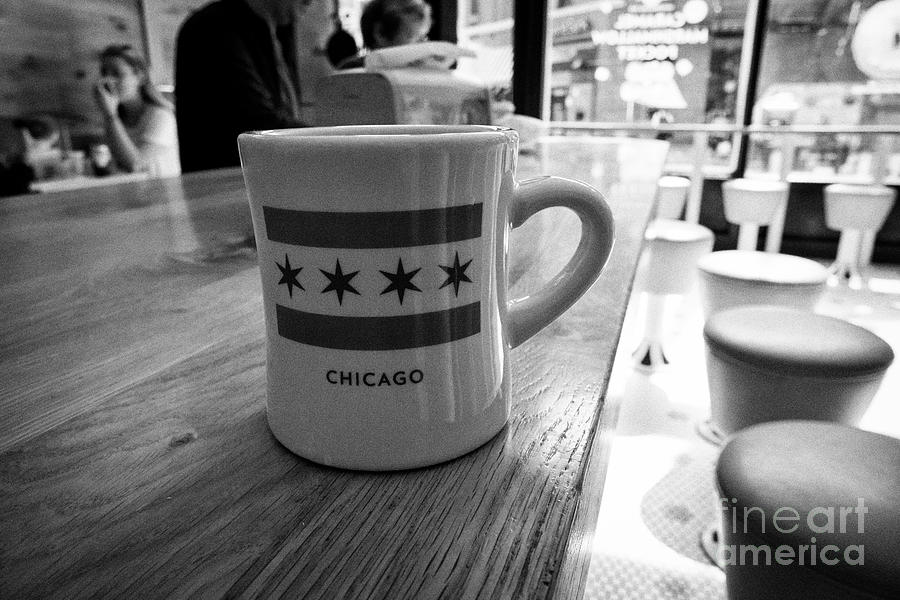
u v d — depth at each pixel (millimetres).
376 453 286
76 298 572
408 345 275
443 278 273
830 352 1064
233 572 230
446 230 268
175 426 339
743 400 1128
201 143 1951
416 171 252
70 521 262
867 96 3738
